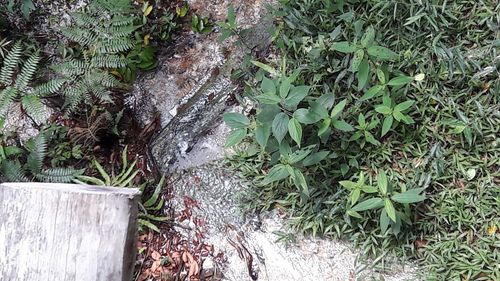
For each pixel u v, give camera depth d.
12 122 1.41
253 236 1.25
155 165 1.40
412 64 1.17
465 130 1.07
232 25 1.30
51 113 1.42
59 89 1.36
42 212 0.73
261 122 1.12
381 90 1.11
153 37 1.45
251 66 1.36
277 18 1.36
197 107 1.42
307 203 1.19
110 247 0.74
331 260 1.16
